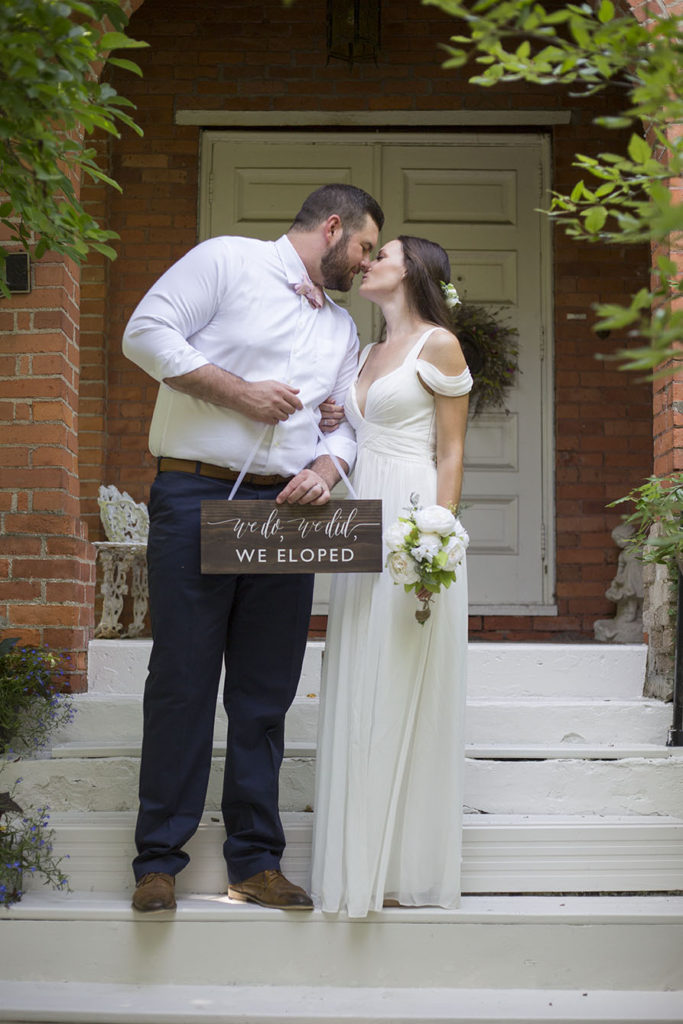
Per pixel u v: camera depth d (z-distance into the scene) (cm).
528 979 286
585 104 602
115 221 599
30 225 235
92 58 215
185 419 297
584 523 588
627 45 179
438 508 281
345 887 286
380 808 288
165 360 284
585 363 593
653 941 288
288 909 285
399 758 291
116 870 309
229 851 297
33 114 204
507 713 361
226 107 602
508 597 588
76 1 204
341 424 321
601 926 288
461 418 306
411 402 304
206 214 602
